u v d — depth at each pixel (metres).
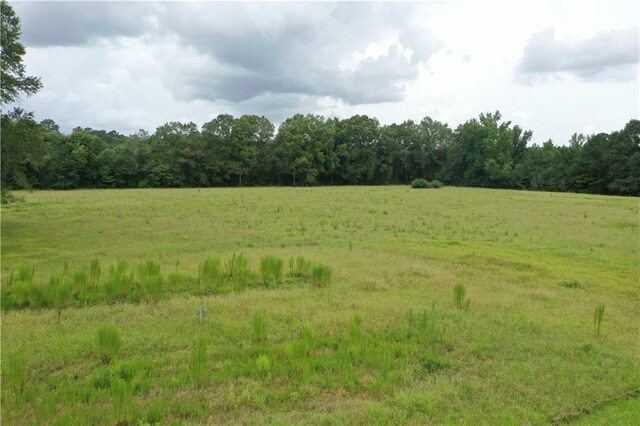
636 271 14.96
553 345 8.16
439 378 6.73
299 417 5.53
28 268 11.30
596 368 7.25
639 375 7.04
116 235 20.70
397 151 92.12
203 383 6.30
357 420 5.46
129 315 9.13
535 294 11.70
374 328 8.68
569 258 16.81
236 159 81.69
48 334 7.94
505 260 15.45
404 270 13.77
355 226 25.05
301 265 13.17
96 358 7.07
